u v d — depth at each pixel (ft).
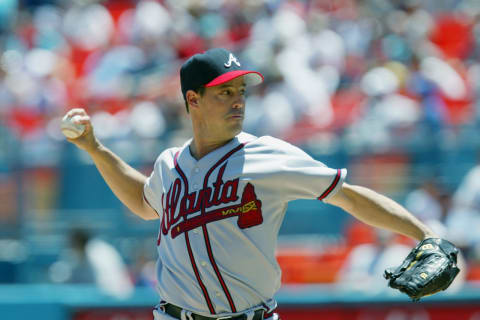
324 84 121.29
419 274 33.73
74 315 74.49
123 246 99.30
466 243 91.20
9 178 102.68
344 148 99.76
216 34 139.64
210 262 36.04
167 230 37.58
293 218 99.04
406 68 121.29
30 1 168.04
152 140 103.19
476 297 73.15
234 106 36.63
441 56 136.87
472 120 109.60
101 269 87.71
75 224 100.63
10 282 100.32
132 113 114.73
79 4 165.07
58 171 102.06
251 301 36.68
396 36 135.64
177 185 37.35
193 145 38.40
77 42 155.33
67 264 94.94
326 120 111.75
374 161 99.19
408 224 35.83
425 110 109.19
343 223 97.50
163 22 145.69
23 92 127.95
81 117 40.81
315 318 73.97
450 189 97.66
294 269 92.38
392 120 104.83
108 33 156.76
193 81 36.81
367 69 122.01
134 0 162.61
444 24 144.87
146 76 131.23
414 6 145.59
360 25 138.92
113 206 100.68
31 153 103.19
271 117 110.83
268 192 35.88
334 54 129.70
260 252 35.99
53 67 142.20
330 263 92.38
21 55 148.05
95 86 131.75
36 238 101.24
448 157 99.19
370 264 85.46
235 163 36.11
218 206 35.88
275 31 136.87
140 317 73.92
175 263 37.04
